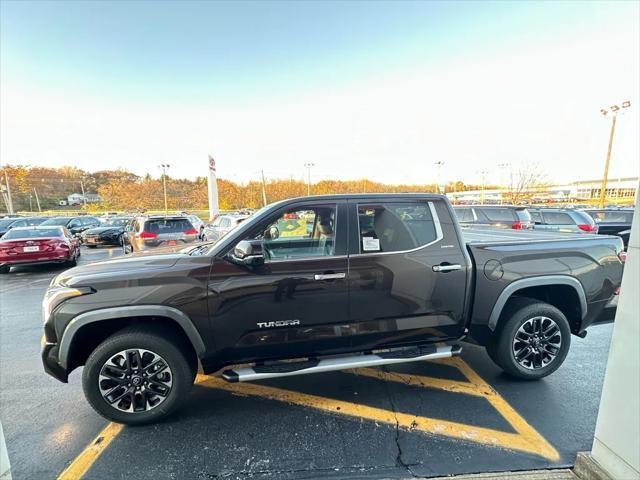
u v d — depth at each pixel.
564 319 3.20
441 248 3.01
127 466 2.24
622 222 13.14
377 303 2.87
